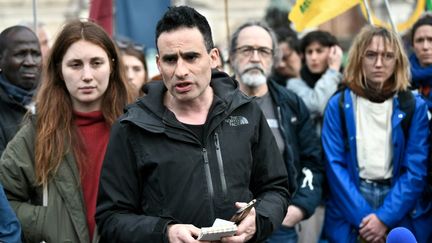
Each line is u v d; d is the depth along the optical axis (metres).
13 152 4.20
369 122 5.21
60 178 4.13
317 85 6.28
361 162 5.21
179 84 3.61
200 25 3.65
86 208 4.16
